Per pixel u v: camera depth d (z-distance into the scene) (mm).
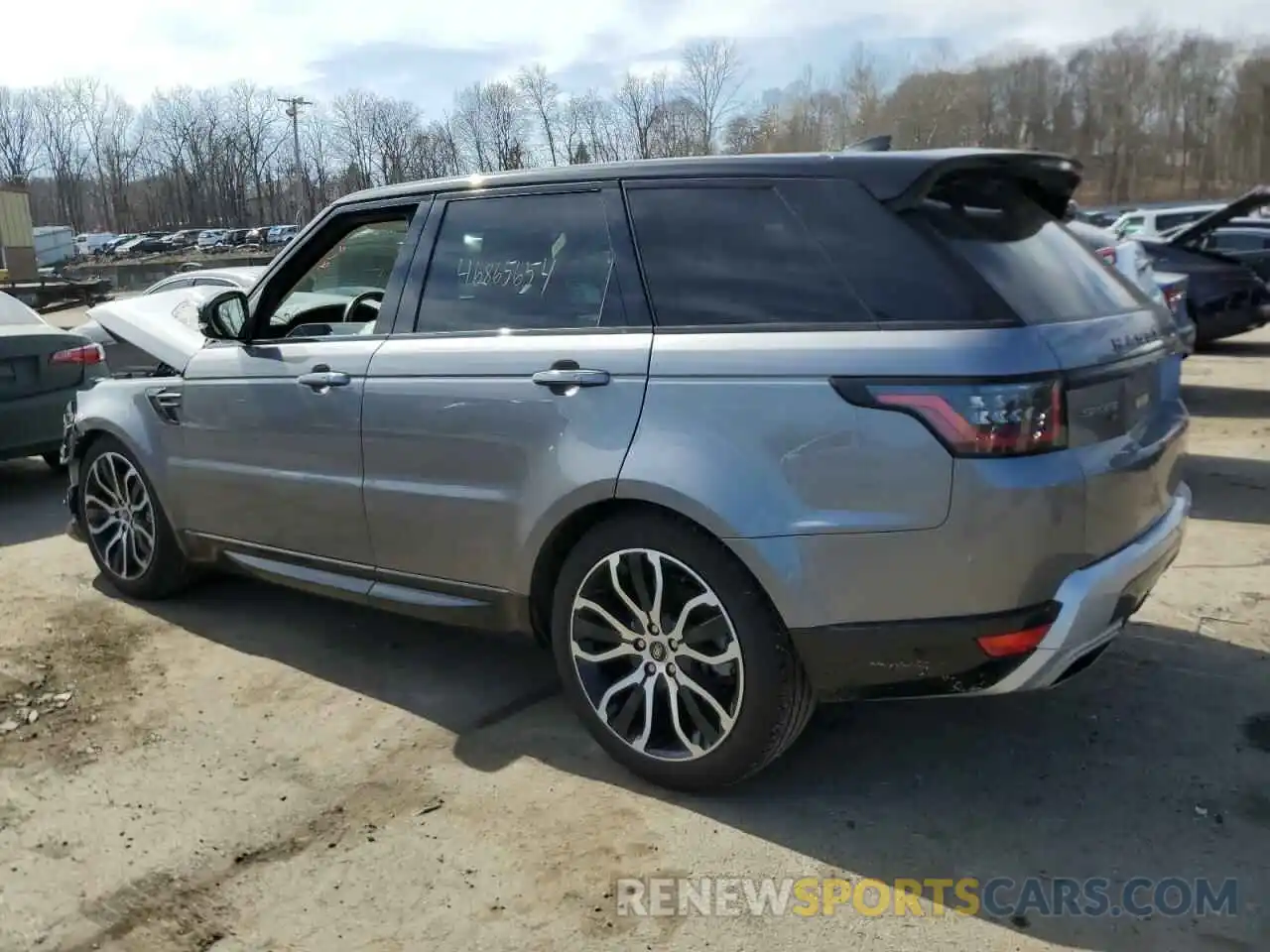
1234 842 2828
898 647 2686
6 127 83625
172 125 79750
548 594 3375
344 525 3789
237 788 3236
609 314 3148
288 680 4012
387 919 2613
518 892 2699
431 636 4430
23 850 2939
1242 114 65125
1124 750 3318
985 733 3455
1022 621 2596
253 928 2598
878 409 2615
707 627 2932
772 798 3098
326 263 4105
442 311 3562
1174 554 3123
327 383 3736
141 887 2766
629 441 2973
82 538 5184
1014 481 2518
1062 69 63500
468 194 3584
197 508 4383
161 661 4207
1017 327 2588
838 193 2844
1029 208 3162
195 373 4289
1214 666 3893
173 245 69875
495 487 3311
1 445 6922
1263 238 13617
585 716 3258
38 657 4250
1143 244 11094
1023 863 2770
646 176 3176
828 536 2688
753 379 2795
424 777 3268
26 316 7602
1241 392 9688
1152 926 2514
